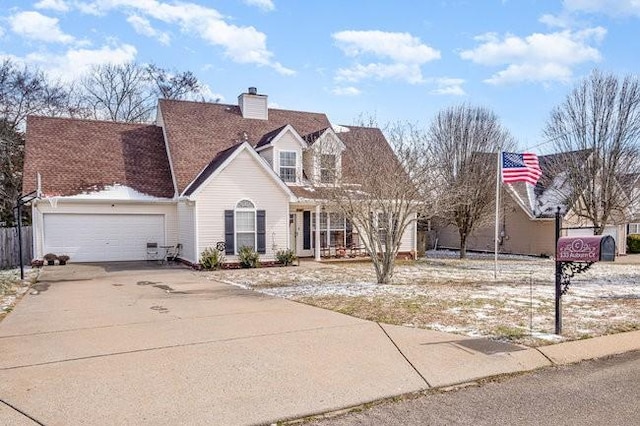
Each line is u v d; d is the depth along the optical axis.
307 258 22.45
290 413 4.70
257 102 24.64
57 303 10.65
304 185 20.86
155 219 21.16
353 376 5.69
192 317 8.94
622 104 23.28
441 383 5.54
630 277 16.61
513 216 29.45
